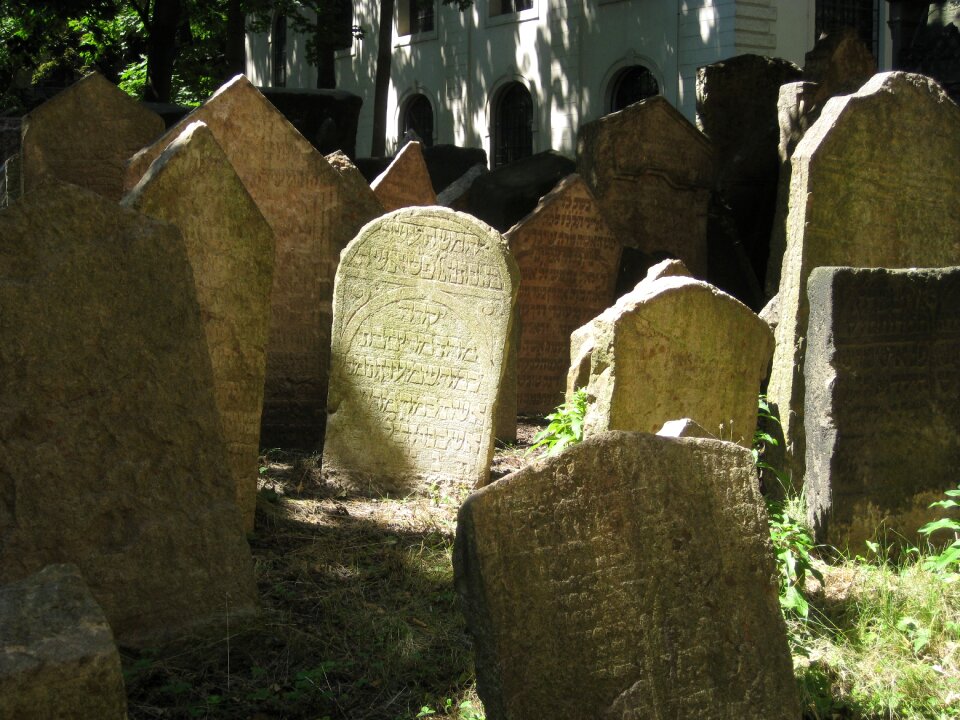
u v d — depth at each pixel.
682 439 3.67
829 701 4.14
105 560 4.28
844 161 7.58
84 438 4.27
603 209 11.75
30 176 9.02
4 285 4.15
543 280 10.05
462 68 28.64
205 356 4.52
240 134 7.84
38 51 22.48
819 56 13.06
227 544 4.53
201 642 4.42
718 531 3.68
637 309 6.14
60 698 2.70
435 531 6.17
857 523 5.79
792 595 4.75
